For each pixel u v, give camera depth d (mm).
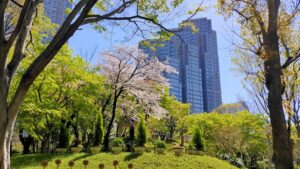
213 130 30641
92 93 19656
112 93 21375
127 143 19672
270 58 6762
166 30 7320
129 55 21953
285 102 8039
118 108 23719
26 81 4918
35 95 16312
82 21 5375
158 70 22766
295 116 9727
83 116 20625
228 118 30703
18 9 8023
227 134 29109
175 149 16672
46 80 16219
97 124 18484
